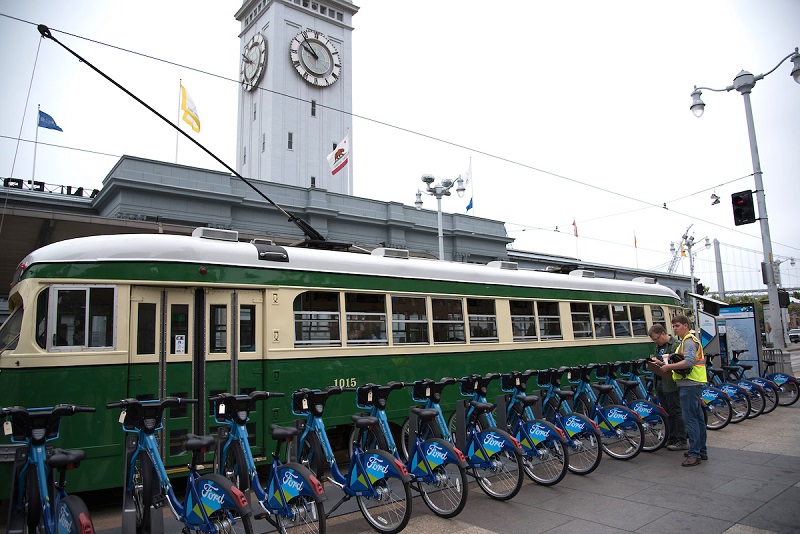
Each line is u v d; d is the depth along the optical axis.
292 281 8.44
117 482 6.88
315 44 48.16
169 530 6.10
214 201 24.88
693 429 8.41
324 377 8.50
